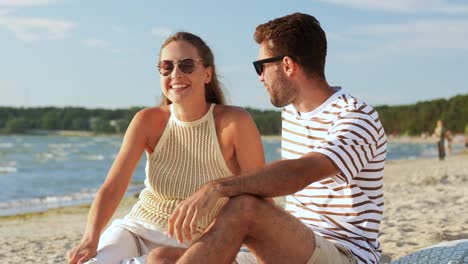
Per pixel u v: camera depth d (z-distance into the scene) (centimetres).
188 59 324
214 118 331
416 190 1247
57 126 13738
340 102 301
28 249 812
